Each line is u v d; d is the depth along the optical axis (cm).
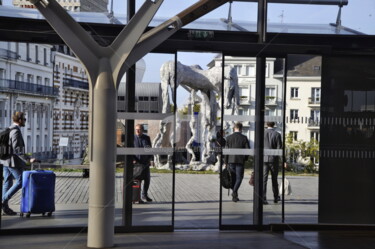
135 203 902
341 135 948
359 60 946
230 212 931
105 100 734
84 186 909
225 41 918
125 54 727
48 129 902
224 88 929
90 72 733
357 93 947
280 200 941
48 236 859
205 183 1745
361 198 951
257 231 931
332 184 947
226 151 934
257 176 939
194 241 830
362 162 949
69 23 720
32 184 892
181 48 902
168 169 905
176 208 1180
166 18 918
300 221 942
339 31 938
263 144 941
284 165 941
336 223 947
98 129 738
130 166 900
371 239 870
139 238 845
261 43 922
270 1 923
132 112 902
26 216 891
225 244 811
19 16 873
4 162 892
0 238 840
